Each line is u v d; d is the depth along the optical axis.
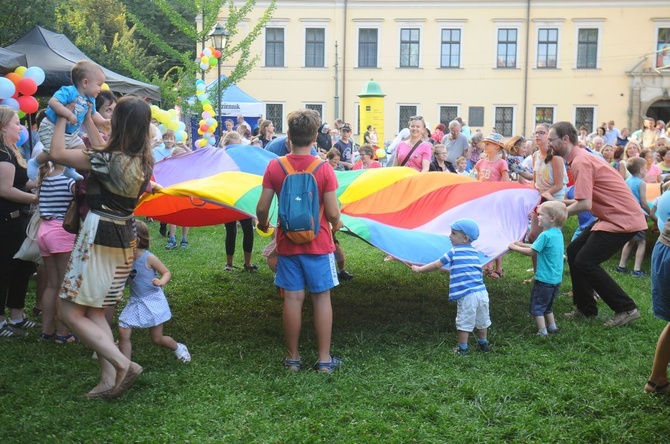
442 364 5.30
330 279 5.05
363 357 5.44
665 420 4.34
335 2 36.75
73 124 4.35
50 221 5.48
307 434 4.02
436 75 37.28
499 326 6.39
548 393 4.73
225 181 6.15
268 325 6.32
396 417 4.31
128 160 4.20
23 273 5.94
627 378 5.07
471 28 37.00
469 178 7.34
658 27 36.72
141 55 37.69
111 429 4.05
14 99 7.62
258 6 36.50
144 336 5.85
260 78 37.03
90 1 42.19
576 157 6.44
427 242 6.12
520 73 37.25
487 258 6.13
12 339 5.70
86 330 4.29
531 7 36.88
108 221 4.25
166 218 7.38
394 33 37.03
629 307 6.45
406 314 6.75
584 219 8.66
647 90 36.97
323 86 37.19
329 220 5.06
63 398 4.45
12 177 5.53
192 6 22.34
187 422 4.14
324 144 14.40
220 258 9.34
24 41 10.58
